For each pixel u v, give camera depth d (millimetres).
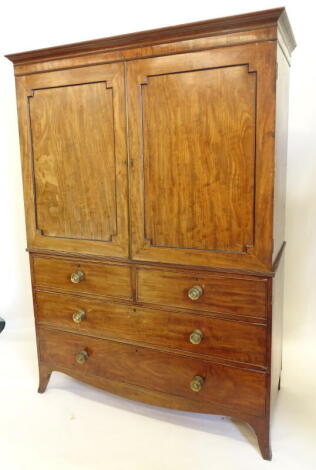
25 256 2643
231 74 1342
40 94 1674
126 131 1530
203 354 1574
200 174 1451
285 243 1996
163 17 2145
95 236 1687
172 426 1725
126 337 1710
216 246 1477
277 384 1794
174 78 1421
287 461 1513
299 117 1981
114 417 1784
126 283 1659
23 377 2100
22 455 1562
